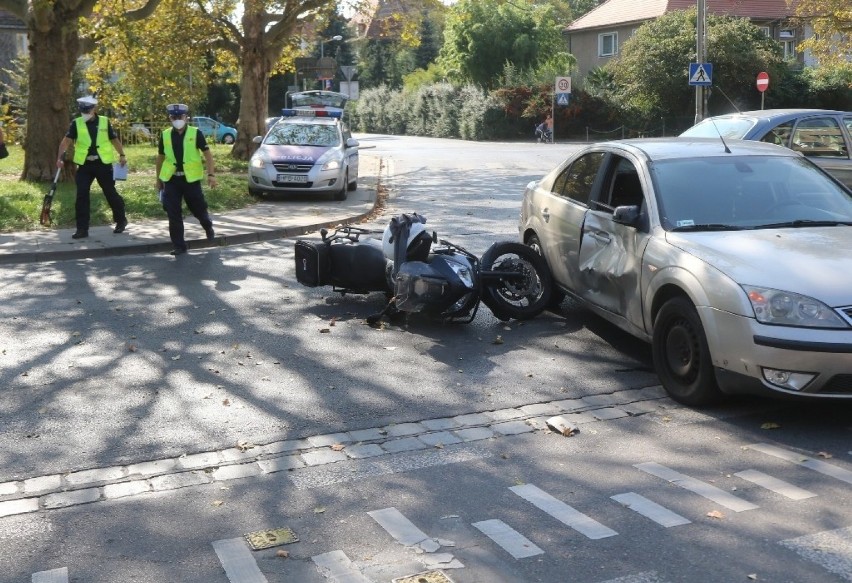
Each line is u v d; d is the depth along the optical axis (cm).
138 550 454
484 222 1552
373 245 944
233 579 422
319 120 2106
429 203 1886
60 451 585
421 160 3288
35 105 1992
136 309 963
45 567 438
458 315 859
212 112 6738
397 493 517
